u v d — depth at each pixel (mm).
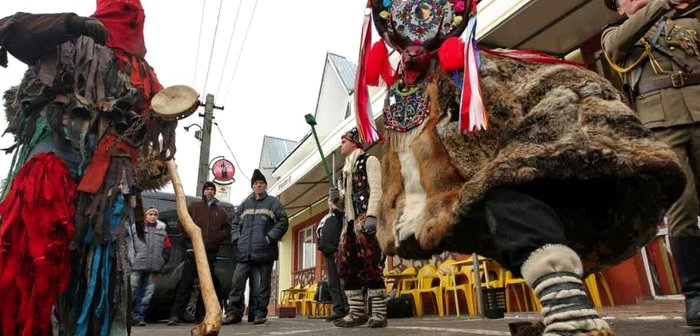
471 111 1525
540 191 1560
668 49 2545
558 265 1299
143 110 2078
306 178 12633
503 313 5676
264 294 6523
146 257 6754
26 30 1797
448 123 1696
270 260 6543
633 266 6270
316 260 15586
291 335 3627
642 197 1591
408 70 1908
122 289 1885
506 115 1559
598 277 6348
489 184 1416
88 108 1865
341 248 4469
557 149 1369
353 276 4582
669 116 2461
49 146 1865
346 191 4316
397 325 4930
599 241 1820
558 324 1233
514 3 5793
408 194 1837
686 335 2271
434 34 1864
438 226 1590
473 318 5988
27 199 1693
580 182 1621
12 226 1670
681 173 1352
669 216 2502
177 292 6785
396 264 10891
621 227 1743
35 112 1869
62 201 1752
